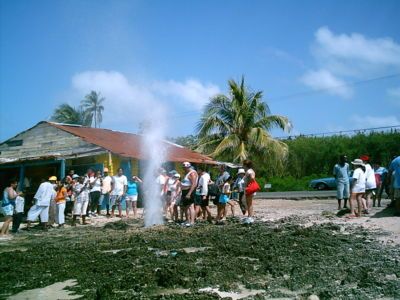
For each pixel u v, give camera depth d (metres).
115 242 10.08
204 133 30.91
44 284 6.43
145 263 7.48
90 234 12.16
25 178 20.56
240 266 6.96
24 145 24.88
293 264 7.01
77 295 5.80
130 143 25.39
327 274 6.34
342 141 43.25
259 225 12.05
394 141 39.72
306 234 9.81
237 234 10.51
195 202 12.91
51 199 14.44
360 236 9.51
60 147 23.22
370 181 13.22
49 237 11.95
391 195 12.99
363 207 13.20
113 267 7.23
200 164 26.97
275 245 8.65
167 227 12.49
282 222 12.62
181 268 6.84
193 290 5.79
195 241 9.71
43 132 24.20
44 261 8.13
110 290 5.78
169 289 5.91
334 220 12.26
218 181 13.59
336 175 14.05
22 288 6.26
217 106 30.98
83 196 15.04
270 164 30.62
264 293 5.53
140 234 11.28
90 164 20.91
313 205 19.25
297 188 38.47
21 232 13.20
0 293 6.05
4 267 7.54
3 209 12.66
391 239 8.97
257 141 29.42
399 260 7.05
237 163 28.95
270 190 39.72
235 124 30.73
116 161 21.00
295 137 47.16
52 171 21.47
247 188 12.77
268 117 30.73
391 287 5.49
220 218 13.45
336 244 8.61
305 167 43.97
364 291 5.40
